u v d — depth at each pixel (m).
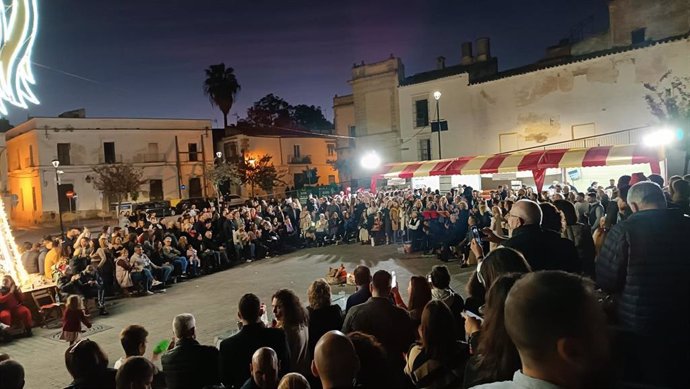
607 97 25.08
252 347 4.30
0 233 11.77
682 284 2.84
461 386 3.19
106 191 40.81
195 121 46.06
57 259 12.43
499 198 16.84
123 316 10.89
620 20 28.16
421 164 23.34
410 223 16.09
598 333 1.42
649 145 16.91
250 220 18.36
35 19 10.45
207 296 12.22
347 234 19.52
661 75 23.53
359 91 35.19
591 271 5.14
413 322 4.25
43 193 39.97
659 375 2.55
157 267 13.77
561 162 18.48
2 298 9.66
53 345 9.12
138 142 43.59
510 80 28.20
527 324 1.44
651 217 3.01
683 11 26.11
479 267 3.35
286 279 13.52
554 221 4.52
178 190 45.03
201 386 4.44
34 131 39.84
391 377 3.07
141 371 3.44
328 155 51.09
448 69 34.47
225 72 49.78
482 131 29.42
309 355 4.98
